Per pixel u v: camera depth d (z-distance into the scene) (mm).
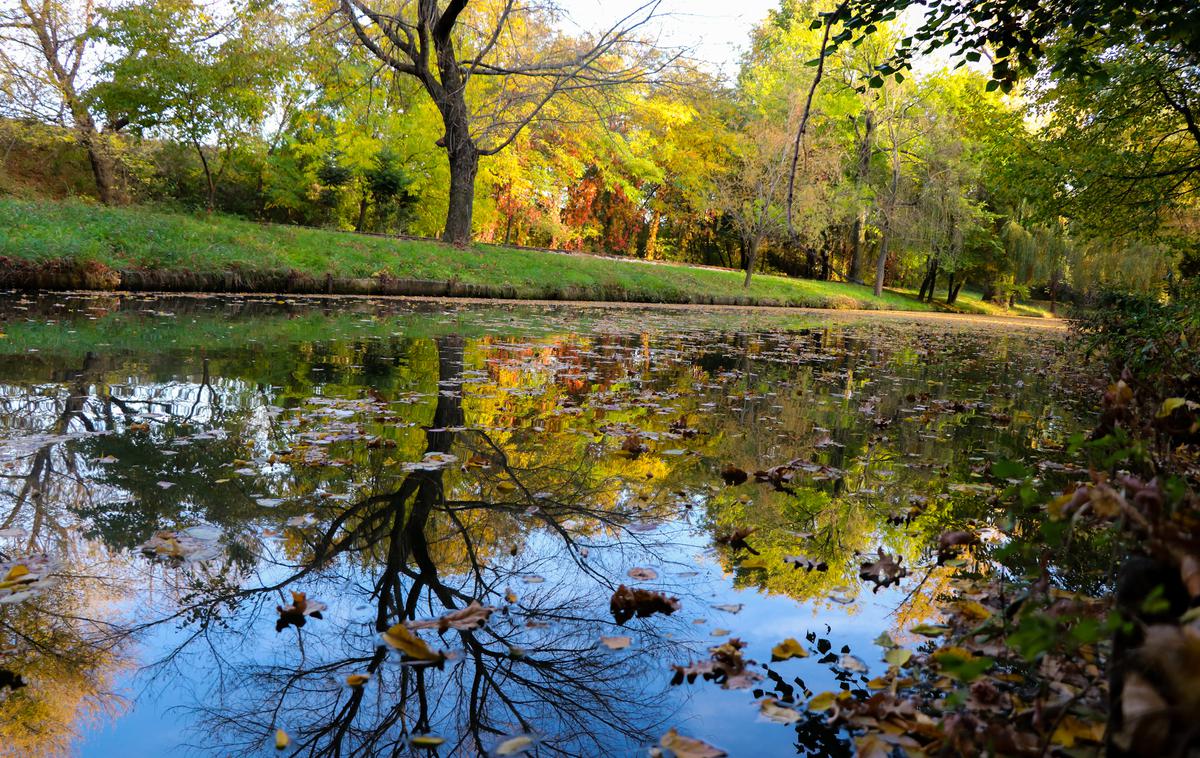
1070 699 1309
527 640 1821
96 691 1552
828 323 17719
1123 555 2469
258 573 2139
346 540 2408
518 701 1557
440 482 3080
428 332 9117
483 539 2479
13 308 8531
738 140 30734
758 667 1710
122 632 1791
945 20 4707
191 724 1442
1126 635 994
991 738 1181
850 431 4691
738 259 43844
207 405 4266
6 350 5746
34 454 3146
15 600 1918
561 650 1779
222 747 1369
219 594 2004
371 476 3102
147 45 18250
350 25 16562
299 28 17688
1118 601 1079
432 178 25609
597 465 3492
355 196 26141
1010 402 6406
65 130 19328
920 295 36688
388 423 4141
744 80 35531
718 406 5344
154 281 11883
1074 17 4609
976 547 2576
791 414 5195
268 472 3070
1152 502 1131
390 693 1575
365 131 22453
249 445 3467
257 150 23312
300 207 24406
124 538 2328
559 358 7551
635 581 2203
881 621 1968
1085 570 2336
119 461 3107
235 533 2416
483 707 1525
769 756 1362
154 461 3141
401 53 19516
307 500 2760
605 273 21141
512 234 36281
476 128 20281
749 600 2094
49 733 1405
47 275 10828
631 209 40188
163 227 13883
